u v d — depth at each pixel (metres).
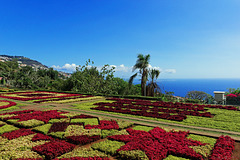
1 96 19.89
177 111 11.86
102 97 21.08
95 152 5.10
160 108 13.29
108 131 7.14
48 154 4.87
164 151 5.15
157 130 7.23
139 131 7.06
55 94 23.75
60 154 5.09
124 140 6.04
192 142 5.93
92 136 6.45
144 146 5.52
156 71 21.64
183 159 4.79
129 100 18.08
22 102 15.84
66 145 5.57
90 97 20.41
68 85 30.41
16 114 10.17
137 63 21.50
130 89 26.78
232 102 16.14
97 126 7.70
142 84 21.91
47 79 51.34
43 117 9.09
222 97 16.61
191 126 8.23
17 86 45.59
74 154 4.96
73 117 9.54
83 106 13.97
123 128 7.71
